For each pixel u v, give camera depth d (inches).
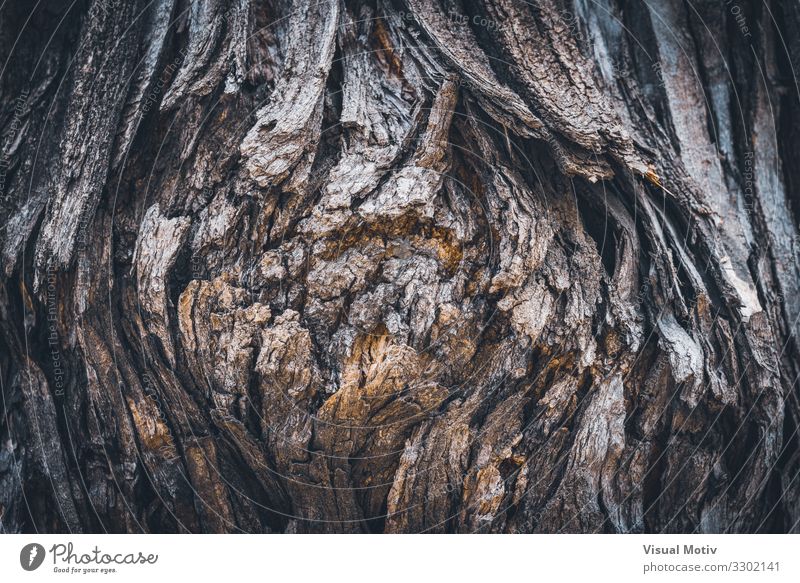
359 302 77.4
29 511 77.5
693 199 78.4
